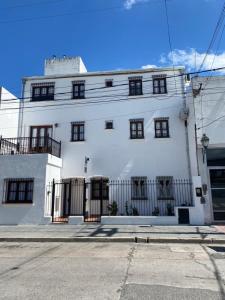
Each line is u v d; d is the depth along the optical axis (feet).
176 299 15.34
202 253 27.86
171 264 23.29
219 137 50.31
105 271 21.22
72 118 62.95
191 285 17.76
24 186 53.52
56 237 36.70
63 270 21.59
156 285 17.76
